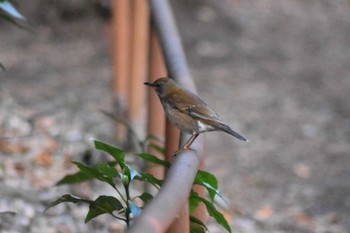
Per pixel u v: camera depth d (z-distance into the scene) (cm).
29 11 2083
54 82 1745
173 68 702
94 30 2089
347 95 1872
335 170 1449
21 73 1789
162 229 384
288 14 2475
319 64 2088
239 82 1895
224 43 2167
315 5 2598
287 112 1728
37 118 1376
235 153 1498
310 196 1318
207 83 1877
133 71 1271
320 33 2352
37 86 1700
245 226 1113
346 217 1230
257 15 2411
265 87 1878
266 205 1260
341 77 1998
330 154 1524
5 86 1677
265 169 1437
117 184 1092
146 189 946
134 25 1273
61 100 1589
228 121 1656
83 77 1792
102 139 1311
